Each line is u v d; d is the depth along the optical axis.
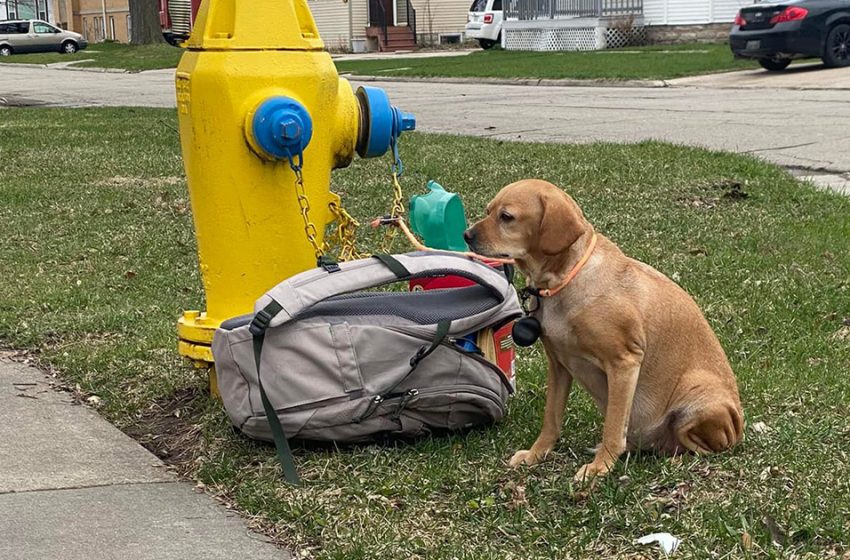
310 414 3.83
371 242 7.25
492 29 34.91
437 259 4.03
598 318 3.58
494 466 3.87
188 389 4.83
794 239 7.08
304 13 4.34
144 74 31.14
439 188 4.59
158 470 4.05
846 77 18.33
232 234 4.32
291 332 3.80
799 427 4.08
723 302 5.81
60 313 5.99
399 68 27.39
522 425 4.27
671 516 3.39
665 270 6.42
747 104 15.77
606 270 3.64
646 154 10.18
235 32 4.15
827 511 3.37
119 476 3.98
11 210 8.84
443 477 3.77
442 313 3.95
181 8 4.97
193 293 6.37
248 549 3.39
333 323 3.83
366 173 9.81
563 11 31.64
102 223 8.27
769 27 19.62
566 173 9.35
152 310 5.99
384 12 39.28
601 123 14.25
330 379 3.82
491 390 4.07
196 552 3.36
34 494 3.79
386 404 3.89
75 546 3.39
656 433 3.86
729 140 12.01
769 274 6.31
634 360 3.62
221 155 4.22
